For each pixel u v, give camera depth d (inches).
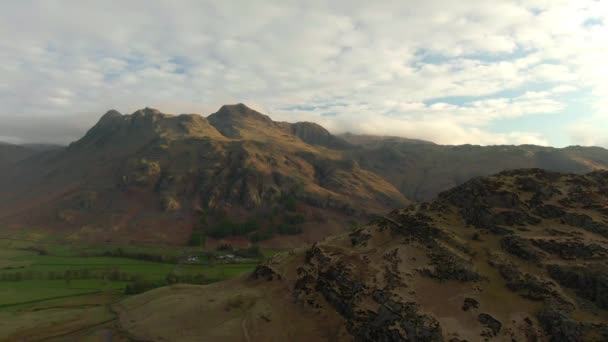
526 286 2335.1
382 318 2300.7
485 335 2080.5
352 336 2353.6
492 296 2340.1
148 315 3329.2
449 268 2586.1
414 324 2155.5
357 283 2689.5
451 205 3321.9
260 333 2623.0
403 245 2977.4
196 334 2751.0
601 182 3115.2
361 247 3193.9
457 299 2352.4
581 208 2839.6
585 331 1985.7
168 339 2746.1
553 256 2464.3
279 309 2891.2
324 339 2439.7
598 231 2586.1
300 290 3024.1
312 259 3316.9
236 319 2886.3
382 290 2527.1
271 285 3351.4
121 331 3102.9
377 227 3410.4
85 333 3186.5
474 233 2925.7
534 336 2050.9
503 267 2519.7
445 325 2149.4
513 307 2233.0
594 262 2297.0
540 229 2748.5
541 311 2156.7
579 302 2155.5
